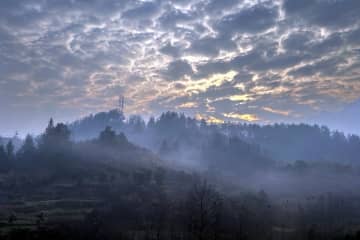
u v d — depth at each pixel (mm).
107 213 85312
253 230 84438
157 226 77750
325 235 86125
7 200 106688
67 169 142875
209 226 63812
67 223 78062
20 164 150750
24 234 70812
